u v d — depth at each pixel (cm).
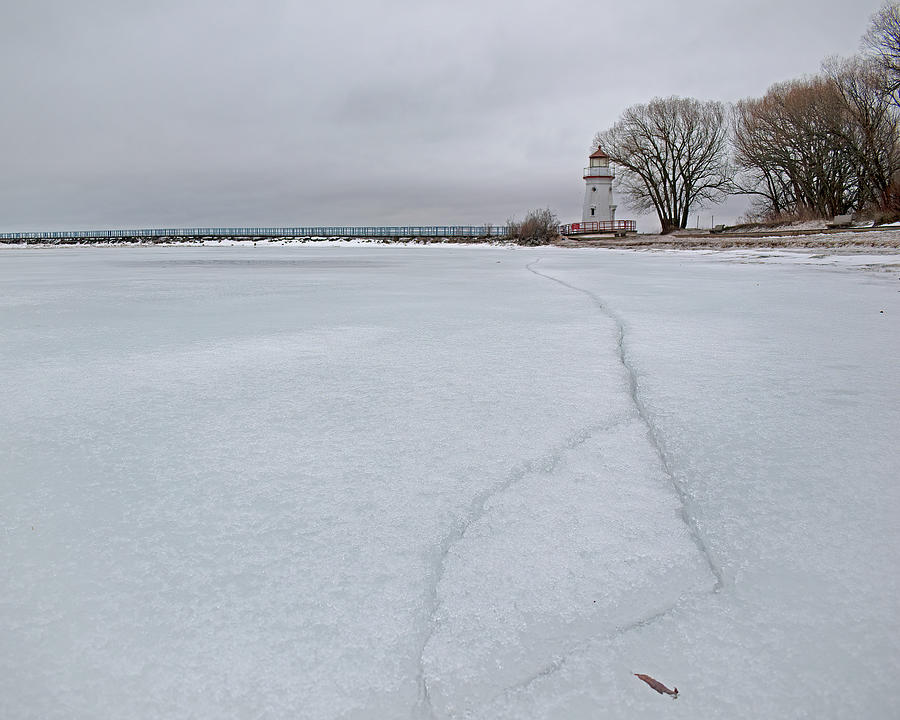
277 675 126
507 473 220
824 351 418
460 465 228
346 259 2602
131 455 242
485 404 303
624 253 2778
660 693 121
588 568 161
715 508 193
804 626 138
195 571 162
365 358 415
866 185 3275
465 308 680
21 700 120
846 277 1061
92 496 206
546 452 239
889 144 3059
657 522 185
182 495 205
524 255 2928
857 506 193
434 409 297
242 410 299
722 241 2639
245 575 159
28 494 208
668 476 217
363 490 208
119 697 121
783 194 4166
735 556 166
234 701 120
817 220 3231
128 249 5453
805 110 3269
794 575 157
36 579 159
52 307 731
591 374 362
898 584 152
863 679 123
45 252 4584
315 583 156
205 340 490
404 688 123
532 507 194
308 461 234
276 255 3325
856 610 143
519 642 135
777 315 592
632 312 622
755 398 307
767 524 183
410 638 136
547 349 438
